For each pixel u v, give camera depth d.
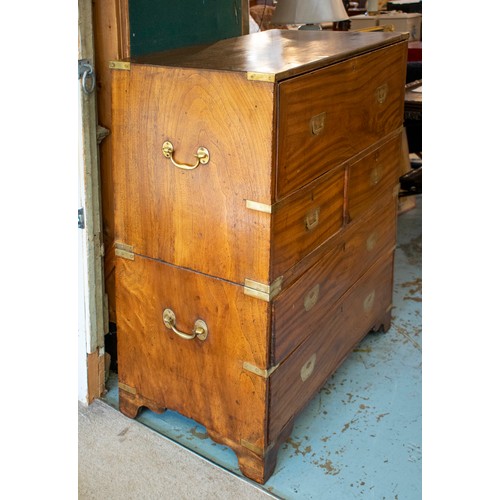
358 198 2.00
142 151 1.68
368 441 1.96
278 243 1.59
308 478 1.81
